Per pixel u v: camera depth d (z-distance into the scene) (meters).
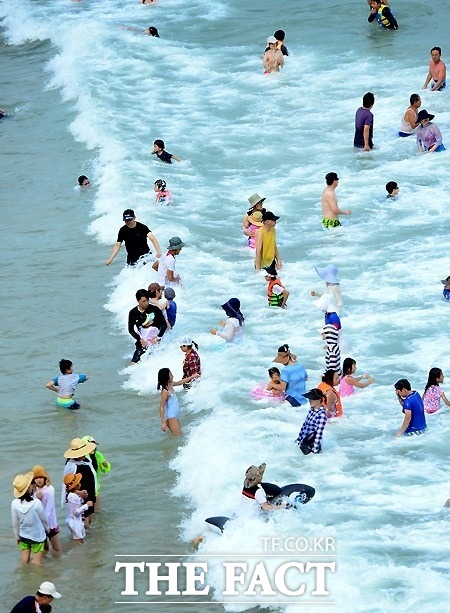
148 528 44.94
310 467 46.66
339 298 61.41
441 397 50.62
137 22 127.69
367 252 69.75
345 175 81.88
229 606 39.22
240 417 51.19
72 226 78.69
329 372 50.53
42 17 133.62
